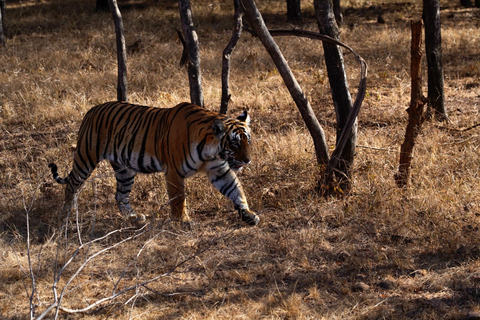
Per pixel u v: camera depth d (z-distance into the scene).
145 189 9.62
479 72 16.23
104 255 7.50
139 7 29.67
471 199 8.37
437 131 11.38
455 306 5.96
